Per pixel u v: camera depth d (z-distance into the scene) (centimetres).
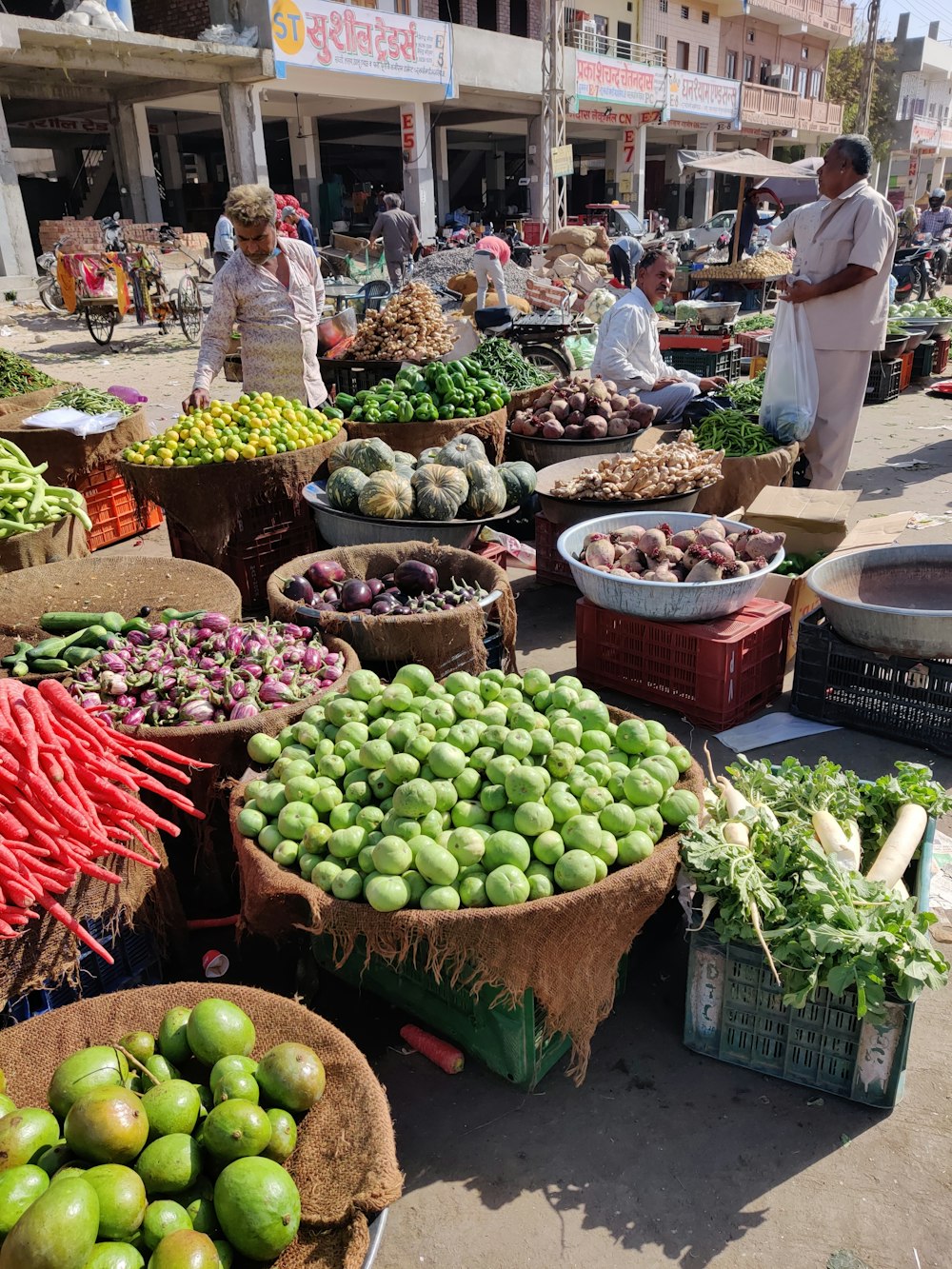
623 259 1380
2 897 210
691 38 3819
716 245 2120
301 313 551
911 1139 233
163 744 288
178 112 2508
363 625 361
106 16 1720
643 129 3319
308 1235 175
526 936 224
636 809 255
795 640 472
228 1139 174
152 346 1516
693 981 254
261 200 511
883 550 430
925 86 5644
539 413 638
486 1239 212
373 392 607
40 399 678
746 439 606
